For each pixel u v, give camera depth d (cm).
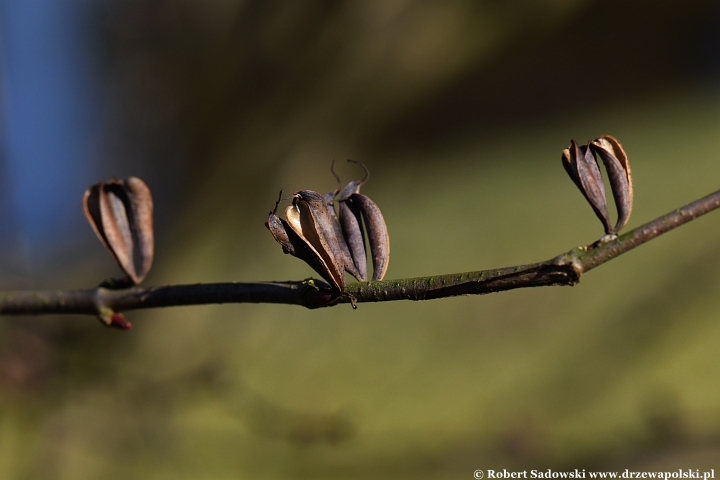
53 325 78
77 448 77
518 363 108
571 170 41
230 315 125
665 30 154
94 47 143
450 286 41
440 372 113
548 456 84
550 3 154
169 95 150
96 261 123
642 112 157
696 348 97
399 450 87
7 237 80
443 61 156
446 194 154
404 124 162
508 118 164
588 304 114
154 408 77
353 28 153
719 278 108
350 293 41
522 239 136
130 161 146
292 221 41
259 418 75
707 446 78
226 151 151
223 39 153
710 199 41
